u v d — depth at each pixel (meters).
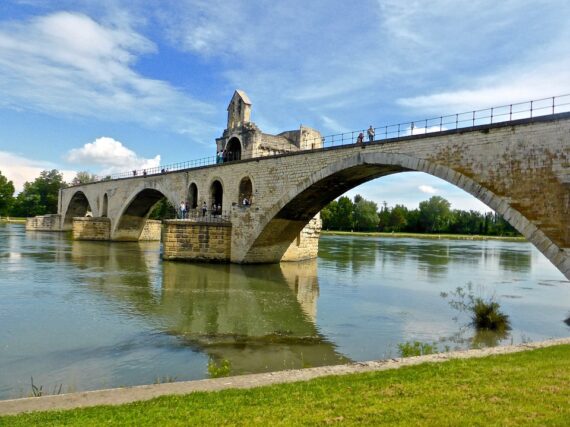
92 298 23.94
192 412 7.47
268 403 7.90
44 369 13.97
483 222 137.88
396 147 26.91
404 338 18.23
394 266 43.91
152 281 29.66
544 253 19.52
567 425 6.84
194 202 49.88
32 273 31.70
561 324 20.94
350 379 9.30
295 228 39.97
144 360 14.98
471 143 22.92
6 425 6.95
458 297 27.38
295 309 23.14
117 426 6.91
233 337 17.94
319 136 52.19
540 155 20.06
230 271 35.41
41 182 133.75
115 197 66.38
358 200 141.38
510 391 8.30
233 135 48.38
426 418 7.16
